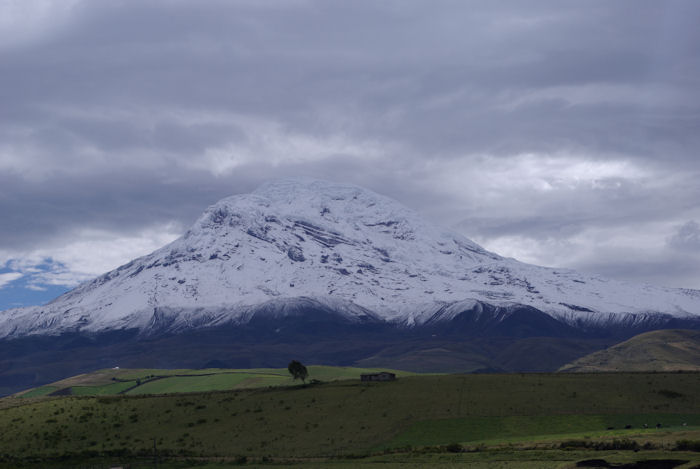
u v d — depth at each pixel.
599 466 118.44
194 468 140.12
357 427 166.50
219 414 182.12
